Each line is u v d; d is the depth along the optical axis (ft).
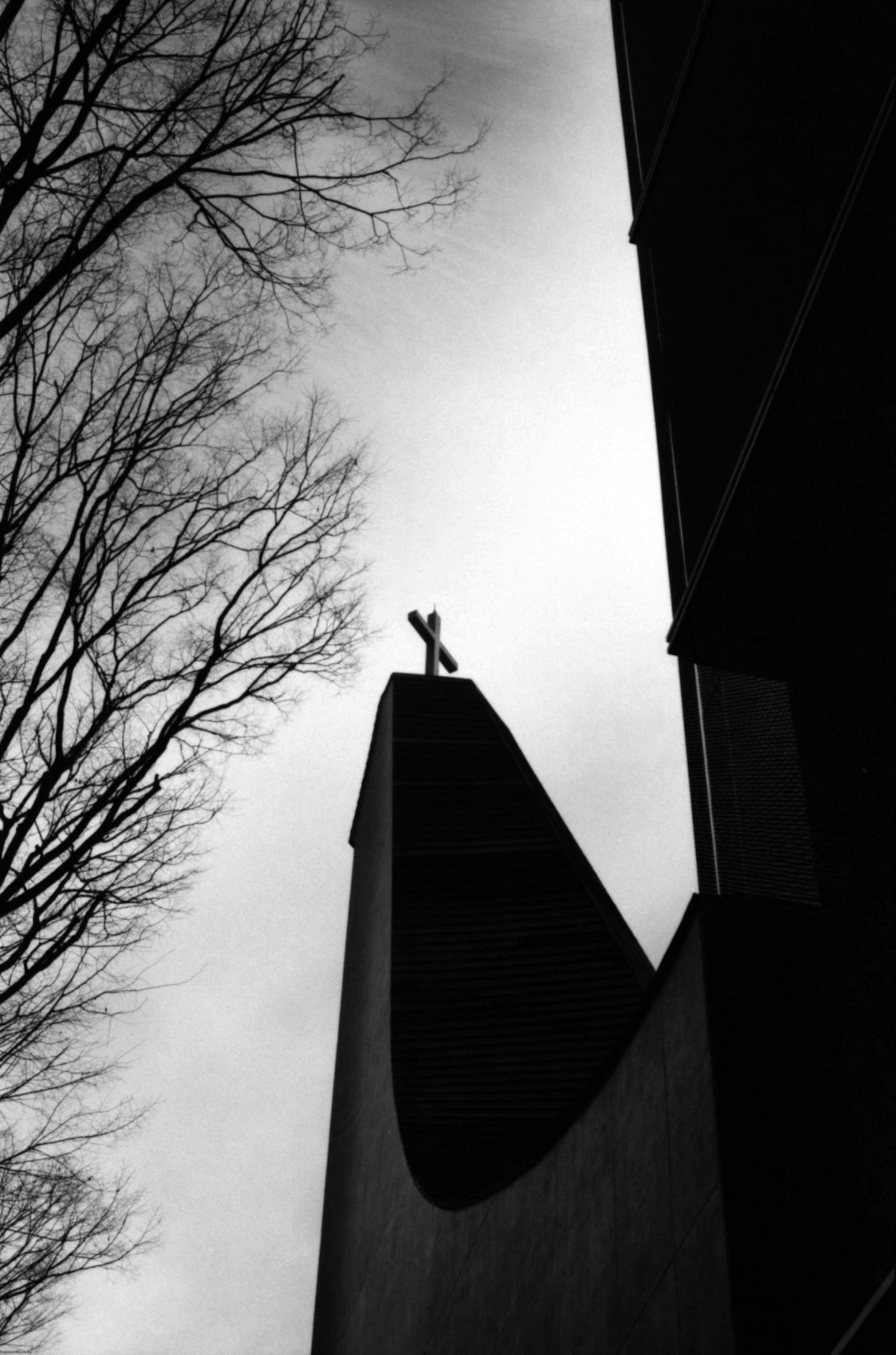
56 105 12.24
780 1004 16.17
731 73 22.47
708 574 19.66
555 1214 24.27
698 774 19.83
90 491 14.03
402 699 69.51
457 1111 44.60
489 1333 27.66
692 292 23.41
